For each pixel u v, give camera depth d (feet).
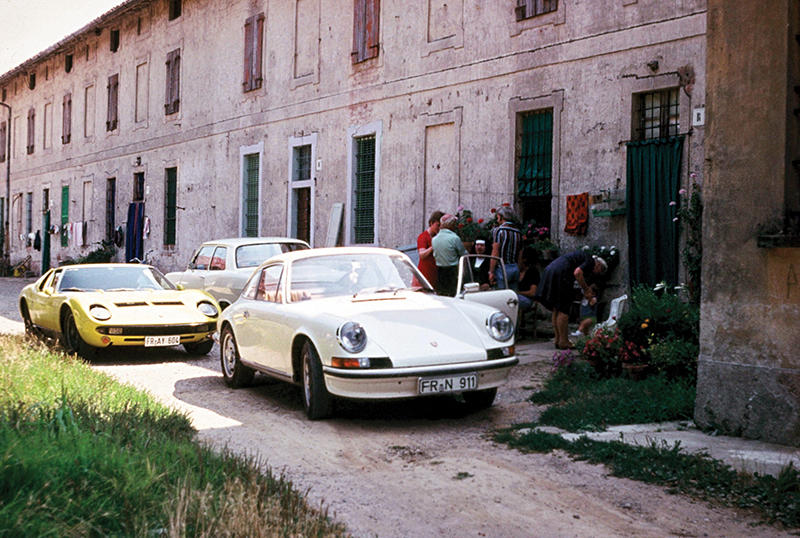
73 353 36.09
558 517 14.55
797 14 19.10
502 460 18.43
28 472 12.24
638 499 15.46
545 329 40.47
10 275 126.62
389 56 54.29
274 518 12.48
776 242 18.65
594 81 40.04
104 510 11.81
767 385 19.17
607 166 39.27
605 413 22.09
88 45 103.19
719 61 20.08
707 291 20.40
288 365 24.17
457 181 48.49
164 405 24.49
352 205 58.13
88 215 103.14
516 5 44.42
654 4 37.17
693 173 34.24
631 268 37.63
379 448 19.88
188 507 12.22
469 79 47.60
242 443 20.39
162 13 85.46
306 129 62.85
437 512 14.94
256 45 69.05
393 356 21.38
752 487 15.56
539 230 42.32
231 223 72.90
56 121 113.91
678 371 24.85
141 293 37.88
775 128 19.11
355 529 14.05
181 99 81.46
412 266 27.12
